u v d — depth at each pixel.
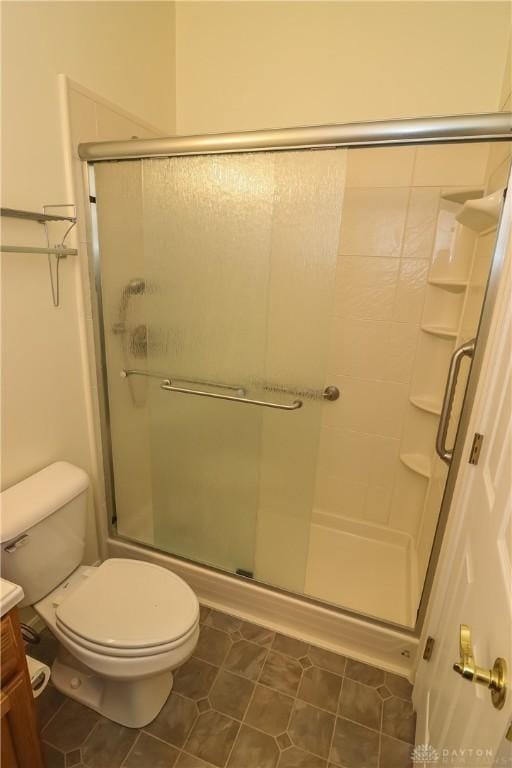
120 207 1.54
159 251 1.54
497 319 1.05
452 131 1.06
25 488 1.33
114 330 1.70
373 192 1.80
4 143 1.19
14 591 0.87
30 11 1.21
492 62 1.54
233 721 1.33
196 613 1.23
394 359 1.96
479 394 1.14
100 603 1.24
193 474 1.79
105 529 1.92
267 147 1.26
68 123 1.37
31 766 1.01
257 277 1.45
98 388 1.72
